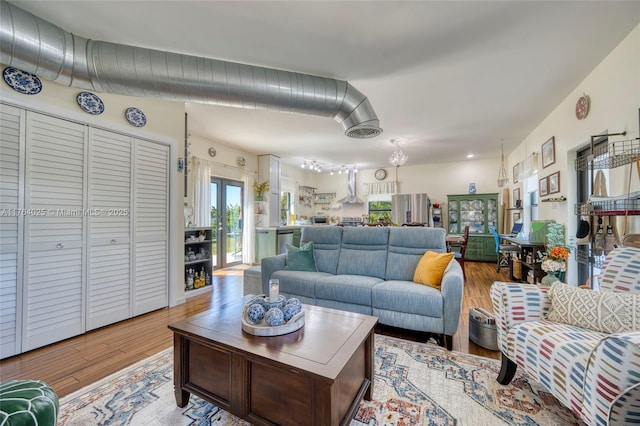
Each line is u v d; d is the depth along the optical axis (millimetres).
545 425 1380
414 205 7066
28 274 2184
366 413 1476
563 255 2836
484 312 2408
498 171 6754
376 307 2430
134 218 2926
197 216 4945
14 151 2113
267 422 1244
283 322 1485
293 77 2506
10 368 1950
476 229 6734
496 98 3279
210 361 1425
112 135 2738
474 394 1633
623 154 2098
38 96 2215
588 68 2629
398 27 2027
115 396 1632
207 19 1939
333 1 1771
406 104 3441
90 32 2078
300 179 8352
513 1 1783
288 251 3240
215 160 5422
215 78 2279
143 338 2432
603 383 1000
